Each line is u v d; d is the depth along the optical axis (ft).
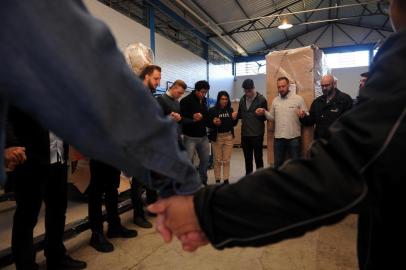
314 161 1.25
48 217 5.75
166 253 6.87
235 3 23.66
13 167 4.61
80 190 9.83
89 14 1.19
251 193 1.26
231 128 13.46
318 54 12.10
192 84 25.08
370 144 1.20
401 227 1.38
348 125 1.28
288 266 6.31
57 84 1.06
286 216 1.23
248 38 31.68
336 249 7.06
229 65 34.94
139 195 8.64
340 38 33.65
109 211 7.70
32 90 1.05
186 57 24.03
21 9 1.01
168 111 9.81
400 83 1.24
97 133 1.13
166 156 1.29
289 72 11.94
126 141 1.18
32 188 5.03
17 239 5.04
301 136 11.62
